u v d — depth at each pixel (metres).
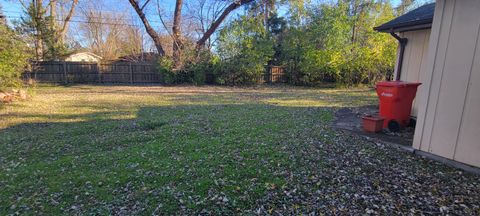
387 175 3.04
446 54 3.26
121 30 27.03
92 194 2.79
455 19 3.14
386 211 2.33
